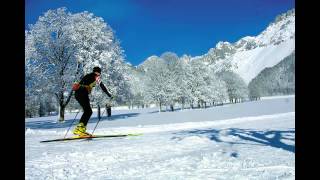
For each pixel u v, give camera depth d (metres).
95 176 4.92
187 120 32.69
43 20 37.56
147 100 78.50
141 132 17.11
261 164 5.29
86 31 39.53
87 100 9.92
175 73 82.56
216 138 9.74
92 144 9.09
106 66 40.03
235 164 5.37
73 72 36.59
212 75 101.94
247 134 10.77
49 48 36.59
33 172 5.31
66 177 4.90
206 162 5.65
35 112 91.12
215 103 103.12
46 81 35.88
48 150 8.07
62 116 36.72
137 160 6.30
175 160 5.95
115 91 39.72
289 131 11.34
